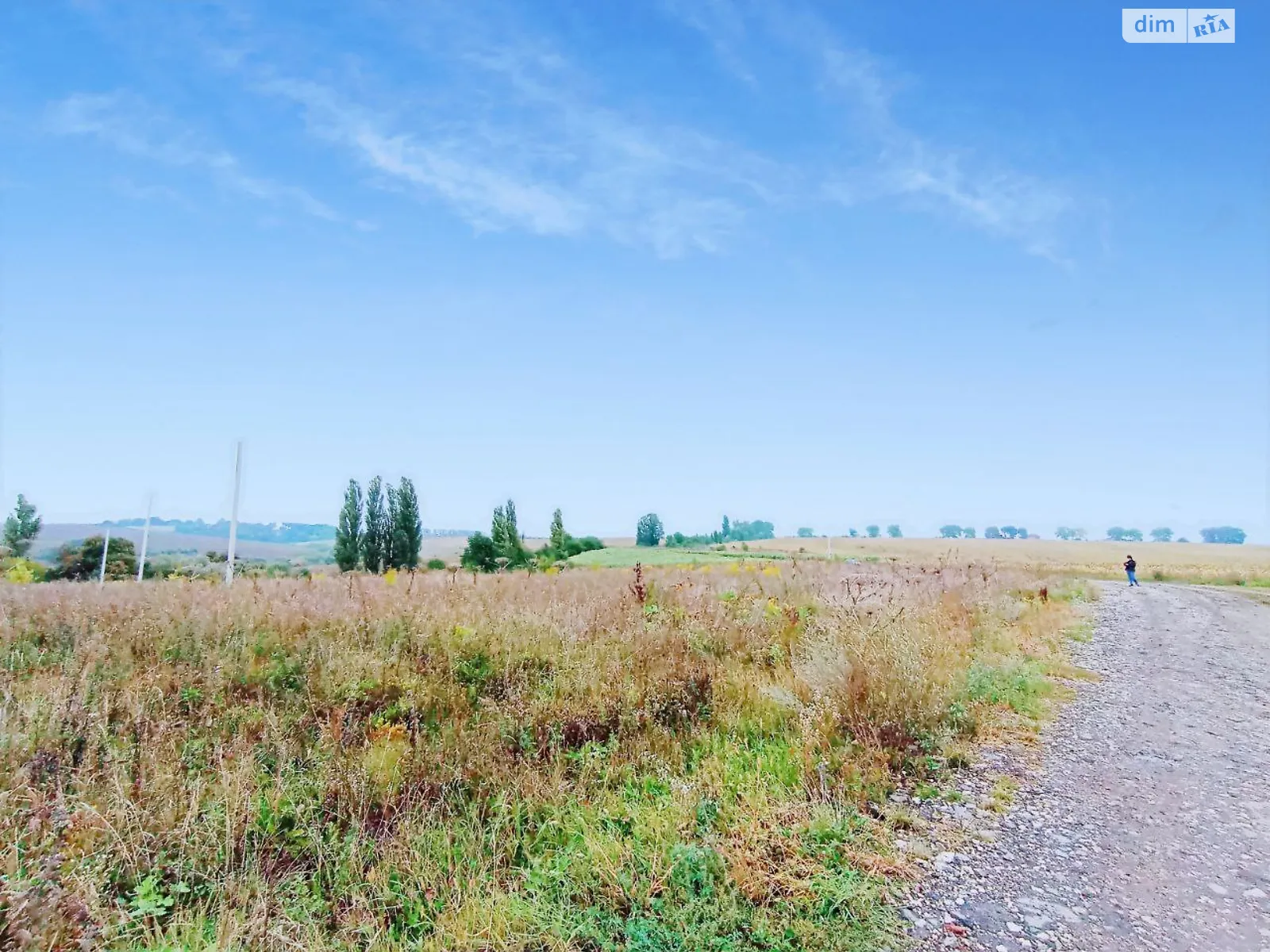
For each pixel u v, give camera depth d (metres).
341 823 4.79
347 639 8.40
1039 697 8.54
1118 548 90.31
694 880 3.99
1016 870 4.31
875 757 5.70
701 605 10.80
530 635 8.87
